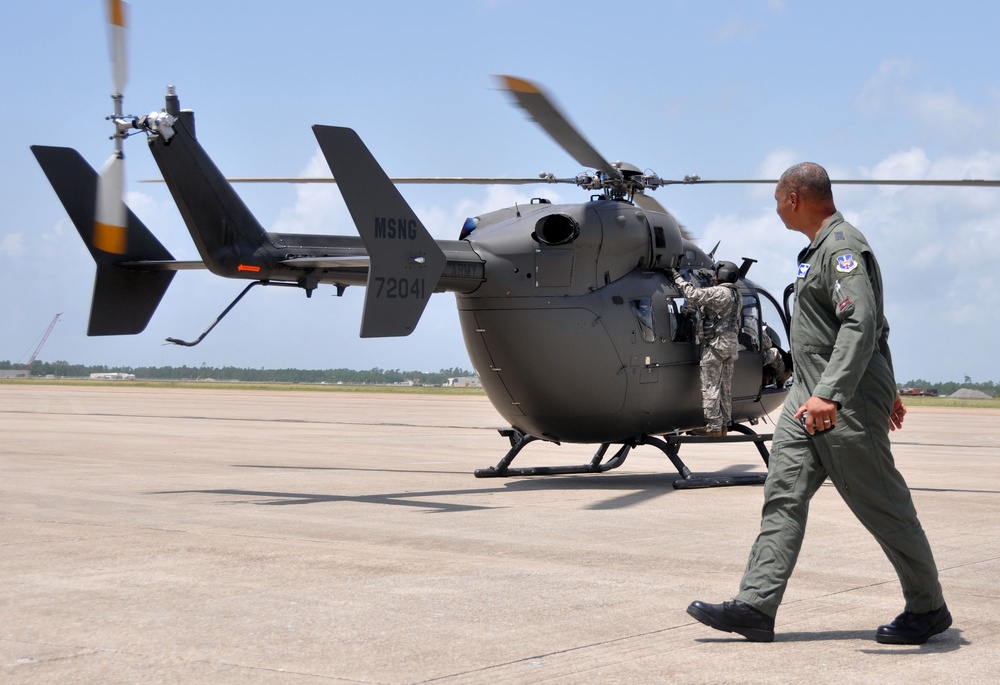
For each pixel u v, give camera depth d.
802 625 4.60
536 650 4.13
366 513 8.27
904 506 4.20
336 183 7.97
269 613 4.73
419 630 4.43
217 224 8.62
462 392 86.56
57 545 6.54
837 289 4.16
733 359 10.54
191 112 8.52
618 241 10.10
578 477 11.77
